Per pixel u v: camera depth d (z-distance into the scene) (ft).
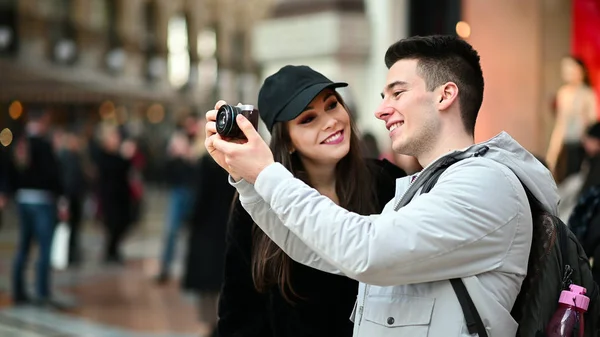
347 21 21.85
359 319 5.81
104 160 31.58
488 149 5.51
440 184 5.28
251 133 5.44
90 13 94.48
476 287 5.18
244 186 5.63
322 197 5.26
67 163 31.35
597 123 12.04
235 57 137.90
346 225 5.06
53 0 86.28
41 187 21.97
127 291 24.85
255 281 7.29
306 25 22.31
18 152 22.07
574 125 19.17
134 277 27.81
